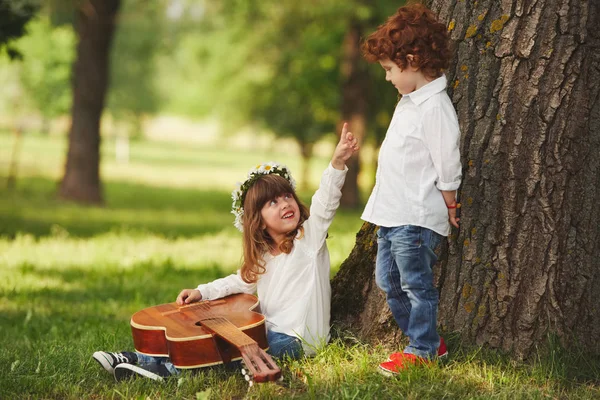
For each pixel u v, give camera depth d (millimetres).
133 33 27859
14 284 8695
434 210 3988
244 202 4758
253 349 3896
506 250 4395
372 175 27047
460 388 3967
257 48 26906
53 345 5523
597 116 4293
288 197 4695
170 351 4156
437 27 3977
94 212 18047
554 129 4281
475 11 4395
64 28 27703
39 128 52844
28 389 4336
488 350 4430
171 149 70000
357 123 22547
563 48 4223
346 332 4785
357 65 22016
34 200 20156
